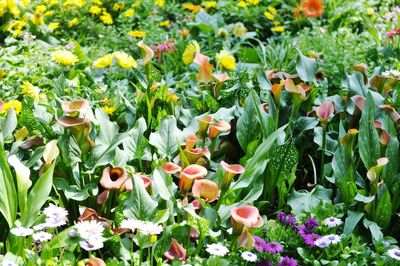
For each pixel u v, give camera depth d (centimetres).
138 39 705
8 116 332
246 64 578
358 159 381
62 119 311
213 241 307
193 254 299
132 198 297
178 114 400
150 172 361
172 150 347
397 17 693
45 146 315
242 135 365
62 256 278
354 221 326
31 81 484
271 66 588
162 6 807
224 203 325
